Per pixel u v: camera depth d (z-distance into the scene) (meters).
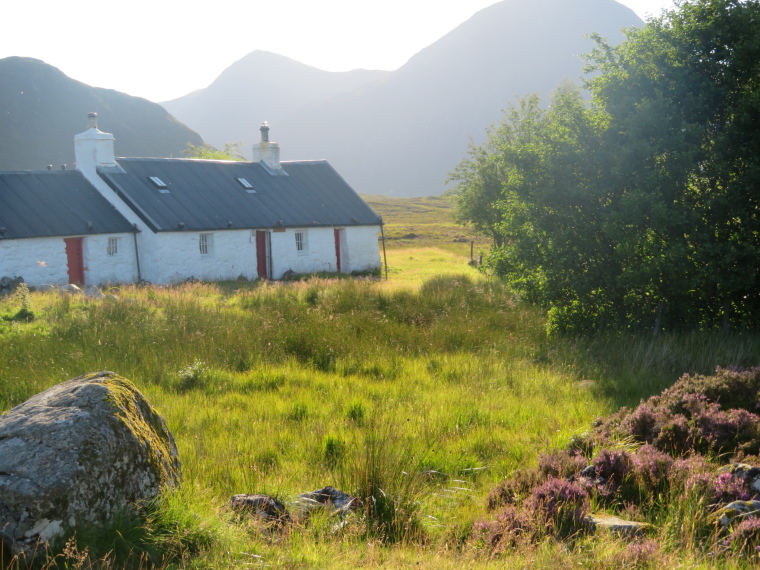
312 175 40.81
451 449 7.31
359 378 11.41
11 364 11.23
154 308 17.88
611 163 14.12
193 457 6.93
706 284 13.69
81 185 32.22
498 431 8.04
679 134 13.59
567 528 5.02
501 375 11.41
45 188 30.78
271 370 11.48
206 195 34.34
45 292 23.23
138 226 31.25
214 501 5.26
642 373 11.14
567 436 7.53
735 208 13.67
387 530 5.18
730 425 6.80
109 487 4.40
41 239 28.27
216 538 4.50
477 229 35.31
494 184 33.59
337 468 6.60
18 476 4.11
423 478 6.25
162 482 4.84
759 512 4.93
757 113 13.86
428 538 5.12
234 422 8.57
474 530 5.14
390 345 13.79
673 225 13.59
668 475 5.76
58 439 4.31
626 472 5.91
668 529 4.87
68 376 10.52
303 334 13.77
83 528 4.19
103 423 4.53
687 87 14.41
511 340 14.24
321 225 36.47
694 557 4.43
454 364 12.15
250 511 5.07
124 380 5.23
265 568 4.21
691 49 14.62
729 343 12.33
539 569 4.25
